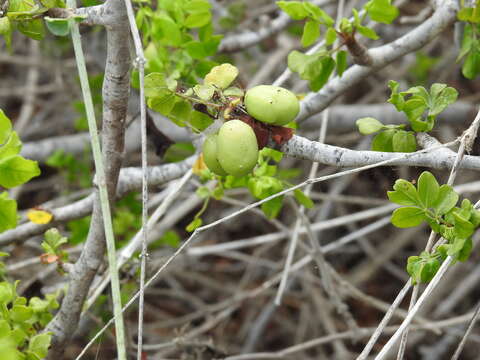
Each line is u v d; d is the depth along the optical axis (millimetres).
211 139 484
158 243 760
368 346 465
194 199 762
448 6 589
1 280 652
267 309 995
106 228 463
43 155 905
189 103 500
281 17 767
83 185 865
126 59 483
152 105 495
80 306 567
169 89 490
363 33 565
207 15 610
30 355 516
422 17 706
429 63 975
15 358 493
